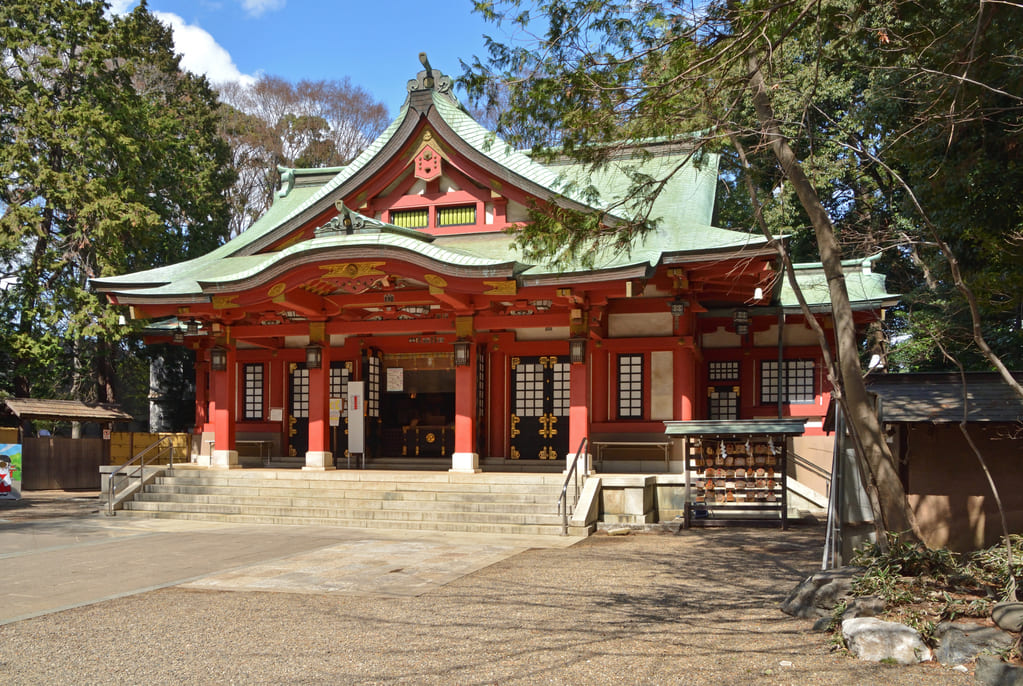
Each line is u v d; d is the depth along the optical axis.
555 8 9.73
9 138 31.30
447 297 19.33
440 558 13.20
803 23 11.11
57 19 31.19
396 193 22.62
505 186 21.28
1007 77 12.05
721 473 17.36
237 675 6.99
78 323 28.97
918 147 13.62
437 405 26.09
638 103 10.16
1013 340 20.44
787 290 23.05
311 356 21.70
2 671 7.20
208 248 39.34
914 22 11.48
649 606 9.56
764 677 6.72
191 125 43.75
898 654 7.11
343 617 9.06
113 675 7.05
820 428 22.59
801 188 10.67
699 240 19.22
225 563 12.73
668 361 21.19
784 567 12.26
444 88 22.31
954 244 15.92
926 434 11.73
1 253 30.67
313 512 18.28
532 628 8.49
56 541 15.26
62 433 44.22
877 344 22.12
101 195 29.95
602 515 18.09
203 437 25.48
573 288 18.55
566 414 22.61
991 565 8.69
